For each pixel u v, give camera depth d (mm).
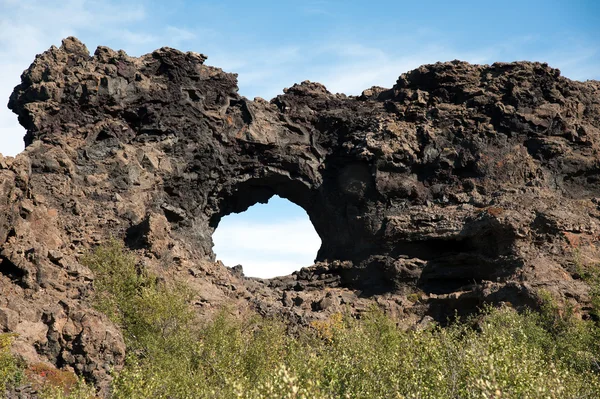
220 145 86375
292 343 54281
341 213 90125
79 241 69000
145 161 79812
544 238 76188
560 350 53406
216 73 88188
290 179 91062
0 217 51875
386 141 88562
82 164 76438
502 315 59062
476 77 92812
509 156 86062
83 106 78562
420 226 82812
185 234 82062
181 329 54094
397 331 58531
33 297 50031
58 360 45750
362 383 35750
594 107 92562
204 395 38656
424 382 33875
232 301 72500
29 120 78000
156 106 82062
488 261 76938
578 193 85188
